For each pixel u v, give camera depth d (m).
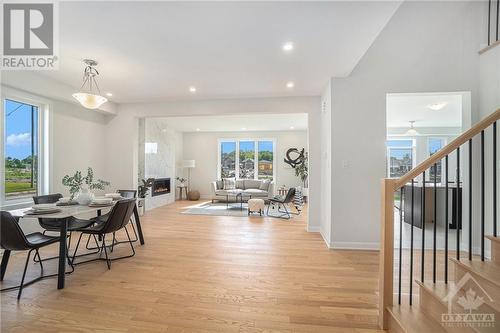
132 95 4.58
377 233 3.57
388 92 3.56
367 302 2.18
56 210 2.67
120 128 5.16
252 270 2.81
